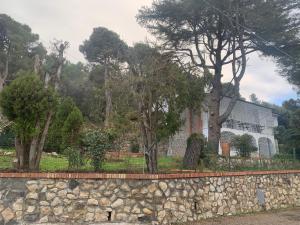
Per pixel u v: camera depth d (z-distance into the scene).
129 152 11.96
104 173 8.50
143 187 8.62
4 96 8.70
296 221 10.51
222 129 31.50
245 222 9.92
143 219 8.38
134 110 10.76
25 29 46.47
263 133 38.06
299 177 15.80
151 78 10.41
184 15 21.02
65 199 8.09
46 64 18.92
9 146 15.38
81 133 11.03
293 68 23.53
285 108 49.59
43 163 10.97
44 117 8.98
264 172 13.45
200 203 9.96
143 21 22.53
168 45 21.14
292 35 20.44
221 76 23.14
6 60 40.38
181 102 10.88
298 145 25.78
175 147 23.36
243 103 36.19
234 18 20.30
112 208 8.27
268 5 19.38
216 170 12.43
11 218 7.75
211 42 23.05
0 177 7.89
